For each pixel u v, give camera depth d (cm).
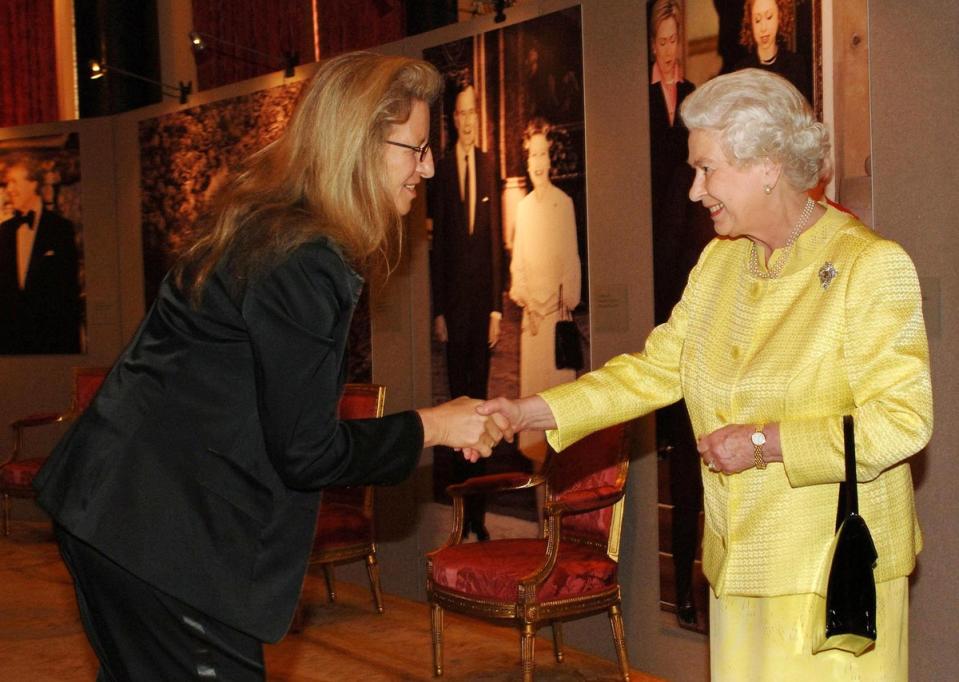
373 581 516
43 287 733
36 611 529
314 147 185
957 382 322
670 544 412
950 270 321
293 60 591
